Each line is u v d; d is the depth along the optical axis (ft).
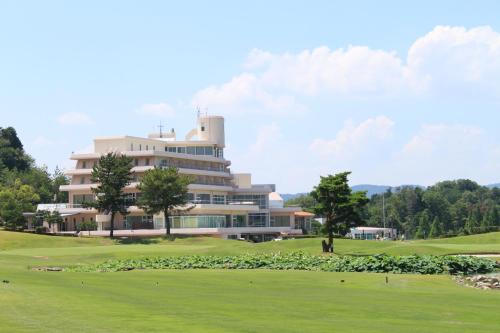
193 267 200.95
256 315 92.02
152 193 440.45
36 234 401.90
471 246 290.56
